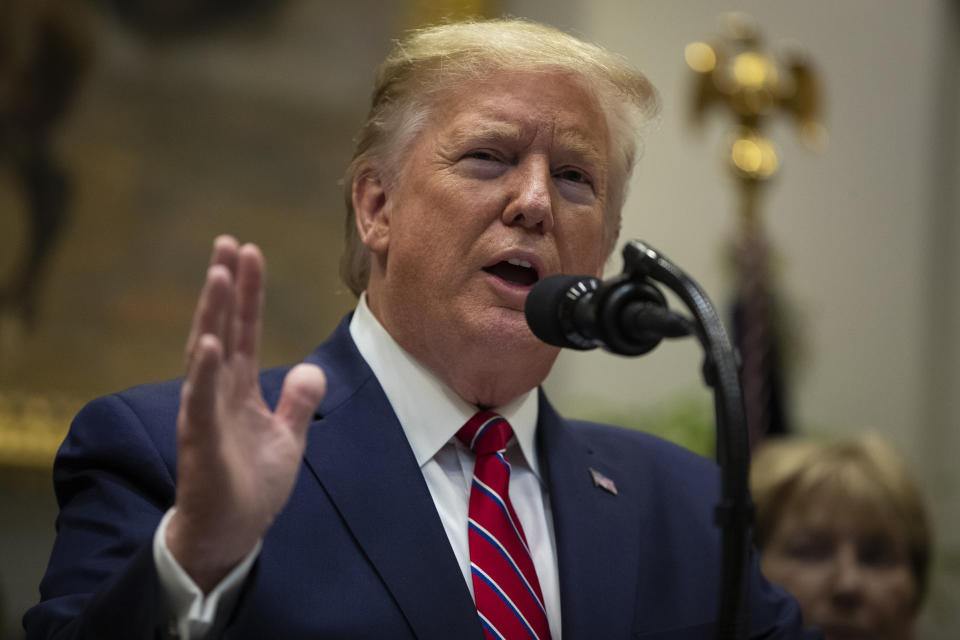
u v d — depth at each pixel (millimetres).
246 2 12164
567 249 4430
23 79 11430
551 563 4355
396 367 4500
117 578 3188
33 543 10945
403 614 3840
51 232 11422
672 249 13773
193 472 2980
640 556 4523
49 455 11031
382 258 4652
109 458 4012
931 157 15125
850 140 14906
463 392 4449
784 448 7773
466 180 4312
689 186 13891
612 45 13688
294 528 3914
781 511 7430
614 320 3039
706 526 4832
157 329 11617
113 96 11695
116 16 11758
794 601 5020
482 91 4391
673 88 13922
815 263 14570
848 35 14984
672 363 13367
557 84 4441
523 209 4230
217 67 12031
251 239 11977
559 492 4480
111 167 11641
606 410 13008
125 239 11609
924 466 14680
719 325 2881
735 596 2768
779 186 14570
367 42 12508
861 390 14492
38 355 11242
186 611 3102
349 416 4301
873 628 7238
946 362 14984
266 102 12156
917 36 15211
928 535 7473
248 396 3164
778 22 14633
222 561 3143
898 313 14836
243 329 3150
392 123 4598
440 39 4551
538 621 4031
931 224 15070
